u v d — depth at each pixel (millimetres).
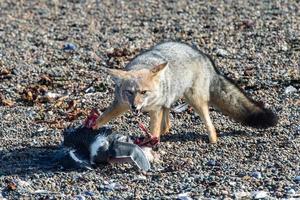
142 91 12766
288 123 13938
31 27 21562
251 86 16078
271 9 22234
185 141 13367
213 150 12898
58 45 19641
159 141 13203
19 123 14422
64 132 12992
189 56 13648
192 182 11469
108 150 12070
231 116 13961
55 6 23906
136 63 13469
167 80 13148
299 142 12945
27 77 17203
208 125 13406
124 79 12898
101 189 11375
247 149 12844
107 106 15258
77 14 22891
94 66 17859
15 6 23953
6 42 20031
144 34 20531
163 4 23641
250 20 21172
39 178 11836
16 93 16219
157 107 13109
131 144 12070
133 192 11203
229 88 13859
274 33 19750
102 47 19406
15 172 12133
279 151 12602
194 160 12430
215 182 11375
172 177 11703
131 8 23344
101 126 13180
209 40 19562
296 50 18344
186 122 14305
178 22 21484
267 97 15438
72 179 11750
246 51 18484
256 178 11523
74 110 14977
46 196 11133
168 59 13414
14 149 13125
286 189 11094
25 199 11094
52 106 15336
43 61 18328
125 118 14422
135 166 12195
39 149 13102
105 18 22344
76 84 16672
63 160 12289
